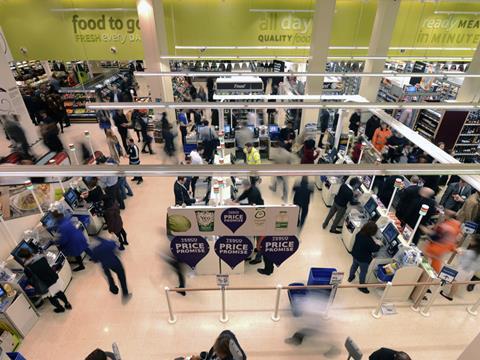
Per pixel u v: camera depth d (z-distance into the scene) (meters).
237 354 3.64
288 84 11.62
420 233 6.00
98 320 5.00
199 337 4.75
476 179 3.83
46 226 5.55
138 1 8.58
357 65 11.94
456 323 4.99
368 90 9.84
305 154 7.93
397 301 5.34
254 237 5.82
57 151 8.23
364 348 4.60
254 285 5.61
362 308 5.20
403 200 6.20
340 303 5.28
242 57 9.38
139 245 6.51
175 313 5.11
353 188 7.00
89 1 8.94
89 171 2.88
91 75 12.34
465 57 9.91
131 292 5.47
